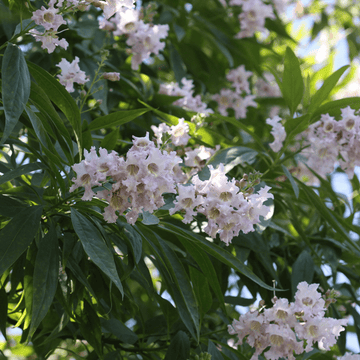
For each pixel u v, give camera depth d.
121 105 2.43
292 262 2.28
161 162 1.86
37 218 1.91
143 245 2.12
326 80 2.12
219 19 3.02
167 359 2.04
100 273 2.05
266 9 2.76
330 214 2.15
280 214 2.54
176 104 2.33
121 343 2.18
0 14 2.12
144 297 2.68
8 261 1.88
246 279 2.20
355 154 2.11
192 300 1.98
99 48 2.38
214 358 2.04
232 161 2.10
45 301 1.89
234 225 1.91
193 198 1.90
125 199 1.87
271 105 3.06
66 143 2.01
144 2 2.70
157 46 2.26
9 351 2.83
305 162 2.25
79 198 1.96
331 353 2.18
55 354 2.38
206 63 2.96
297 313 1.98
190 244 2.00
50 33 1.94
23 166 1.93
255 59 3.21
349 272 2.28
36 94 1.96
